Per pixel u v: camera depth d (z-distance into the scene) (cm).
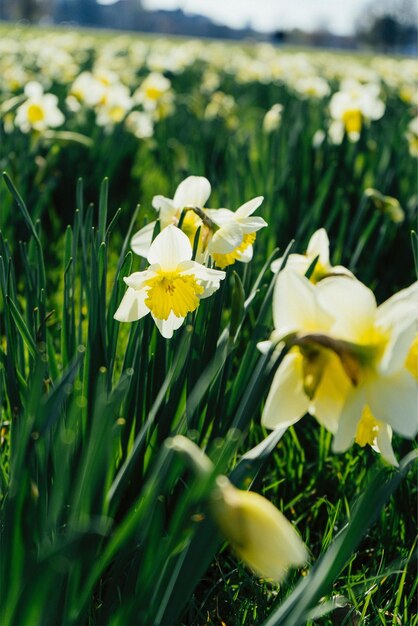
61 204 202
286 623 63
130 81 402
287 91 467
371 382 65
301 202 165
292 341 66
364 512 64
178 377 83
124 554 75
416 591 90
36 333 86
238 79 544
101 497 68
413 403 64
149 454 85
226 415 87
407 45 3016
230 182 161
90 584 65
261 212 152
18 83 306
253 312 125
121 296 88
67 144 192
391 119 348
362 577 89
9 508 66
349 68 638
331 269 84
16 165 183
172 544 65
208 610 88
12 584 65
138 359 84
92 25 4744
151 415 74
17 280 149
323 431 106
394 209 138
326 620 83
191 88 487
